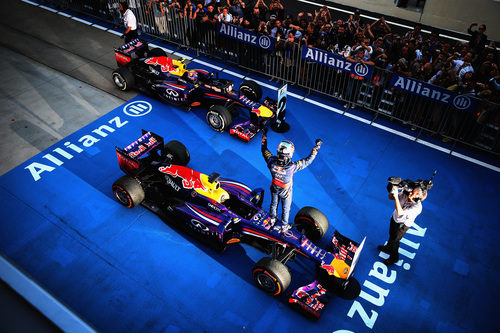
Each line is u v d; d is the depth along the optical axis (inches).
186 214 286.5
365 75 406.3
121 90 452.4
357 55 408.8
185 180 292.4
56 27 570.6
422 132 409.1
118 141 387.2
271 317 255.9
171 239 299.6
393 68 408.5
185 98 406.3
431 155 382.0
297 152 382.0
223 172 358.0
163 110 426.6
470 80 379.6
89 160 365.1
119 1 554.6
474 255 295.4
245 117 423.2
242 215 290.8
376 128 412.8
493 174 362.0
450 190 345.7
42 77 469.7
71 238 297.6
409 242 303.9
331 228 313.9
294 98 454.3
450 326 254.2
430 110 399.9
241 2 545.0
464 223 317.7
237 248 295.3
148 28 563.8
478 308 263.4
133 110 425.1
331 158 376.5
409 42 439.2
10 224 305.6
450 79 392.8
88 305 257.1
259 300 264.7
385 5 700.7
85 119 411.5
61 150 374.3
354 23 498.3
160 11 524.1
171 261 285.4
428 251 298.0
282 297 266.8
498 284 277.4
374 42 456.4
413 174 361.4
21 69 481.1
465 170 365.7
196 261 286.2
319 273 278.5
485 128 371.2
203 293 267.4
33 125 401.7
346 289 272.7
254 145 386.9
